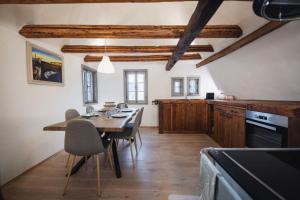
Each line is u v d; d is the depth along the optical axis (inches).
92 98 199.6
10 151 81.5
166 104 172.1
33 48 97.8
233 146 104.9
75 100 152.4
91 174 87.3
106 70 111.0
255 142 81.6
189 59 169.5
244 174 26.7
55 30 90.4
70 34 91.5
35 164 97.7
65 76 135.5
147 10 87.4
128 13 88.9
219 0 50.3
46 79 109.9
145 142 142.3
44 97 108.2
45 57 109.2
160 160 104.3
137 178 82.8
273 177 25.8
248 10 75.4
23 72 90.5
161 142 142.0
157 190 72.8
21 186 76.5
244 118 90.6
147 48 134.6
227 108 113.8
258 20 75.9
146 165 97.2
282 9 31.4
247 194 22.2
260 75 97.1
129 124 120.0
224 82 152.7
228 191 22.5
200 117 171.2
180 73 209.5
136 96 214.4
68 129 68.4
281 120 63.1
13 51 84.0
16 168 84.5
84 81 178.7
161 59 169.0
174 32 93.0
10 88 82.1
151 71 209.8
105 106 128.6
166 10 86.7
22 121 89.3
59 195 69.6
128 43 130.3
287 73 77.4
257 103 78.6
